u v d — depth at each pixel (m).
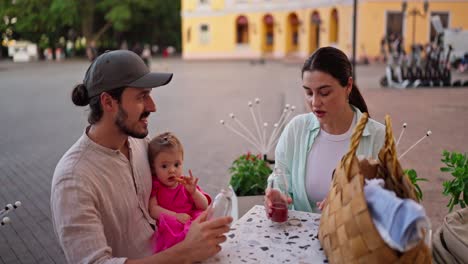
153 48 50.75
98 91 2.05
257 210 2.39
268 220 2.25
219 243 1.89
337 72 2.40
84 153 2.09
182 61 39.97
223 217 1.90
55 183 2.02
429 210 4.88
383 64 28.48
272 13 39.78
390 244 1.42
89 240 1.92
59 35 11.99
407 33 30.11
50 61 28.14
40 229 4.83
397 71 16.75
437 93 14.67
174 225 2.31
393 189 1.68
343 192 1.62
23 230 4.82
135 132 2.09
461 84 16.47
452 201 3.30
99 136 2.13
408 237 1.41
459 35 22.84
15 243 4.52
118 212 2.15
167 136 2.60
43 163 7.57
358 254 1.49
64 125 10.81
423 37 30.08
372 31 30.28
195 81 21.72
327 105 2.45
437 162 6.79
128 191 2.21
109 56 2.07
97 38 29.86
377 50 30.45
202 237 1.85
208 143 8.71
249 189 3.76
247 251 1.95
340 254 1.60
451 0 29.70
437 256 2.35
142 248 2.25
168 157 2.50
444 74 16.50
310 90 2.48
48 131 10.17
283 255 1.91
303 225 2.19
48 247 4.42
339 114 2.56
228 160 7.48
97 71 2.06
